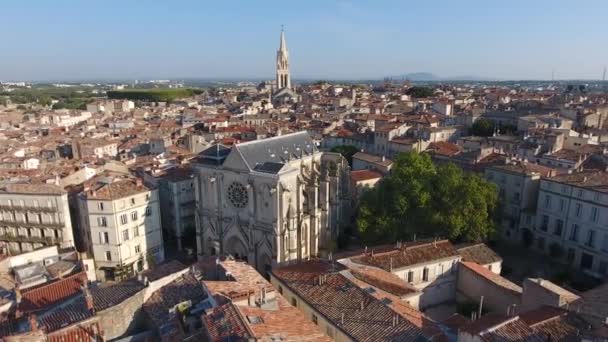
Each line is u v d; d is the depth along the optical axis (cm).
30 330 4544
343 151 15988
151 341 4862
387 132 16288
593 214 9225
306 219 10069
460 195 9088
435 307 7400
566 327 4469
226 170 9606
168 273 6162
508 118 19862
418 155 10162
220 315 4391
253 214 9375
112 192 9769
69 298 5703
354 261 6956
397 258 7194
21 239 10662
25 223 10569
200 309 4938
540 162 13212
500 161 12050
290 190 9369
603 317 4594
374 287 5859
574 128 18050
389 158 15175
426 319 5241
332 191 10825
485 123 18600
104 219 9656
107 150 18150
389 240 9250
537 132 15300
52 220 10412
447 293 7512
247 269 6066
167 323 4888
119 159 15875
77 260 7950
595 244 9225
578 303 5272
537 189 10831
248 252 9662
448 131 17550
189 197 11588
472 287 7194
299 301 5797
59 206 10306
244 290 5062
